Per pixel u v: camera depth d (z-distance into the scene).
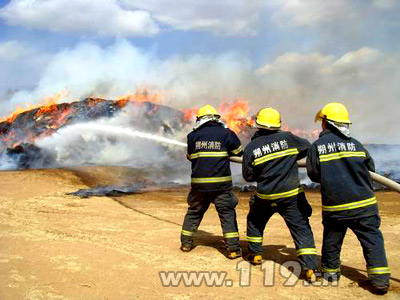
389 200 9.83
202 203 5.91
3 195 10.29
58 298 4.34
